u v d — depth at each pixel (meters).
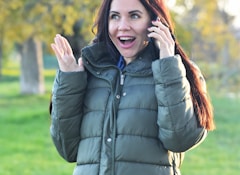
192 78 5.55
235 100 36.06
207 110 5.53
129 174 5.25
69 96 5.53
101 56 5.70
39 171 17.14
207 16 33.06
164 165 5.37
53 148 21.55
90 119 5.50
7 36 28.17
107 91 5.51
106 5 5.61
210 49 34.09
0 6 25.05
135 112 5.33
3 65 84.56
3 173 16.80
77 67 5.64
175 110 5.18
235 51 33.75
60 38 5.66
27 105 35.94
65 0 23.75
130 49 5.51
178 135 5.21
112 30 5.52
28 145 22.02
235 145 22.47
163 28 5.34
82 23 24.55
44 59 82.94
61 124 5.59
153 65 5.27
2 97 40.50
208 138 23.64
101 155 5.35
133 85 5.44
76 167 5.59
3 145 21.95
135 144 5.28
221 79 34.34
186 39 25.61
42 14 25.11
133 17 5.49
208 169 17.86
